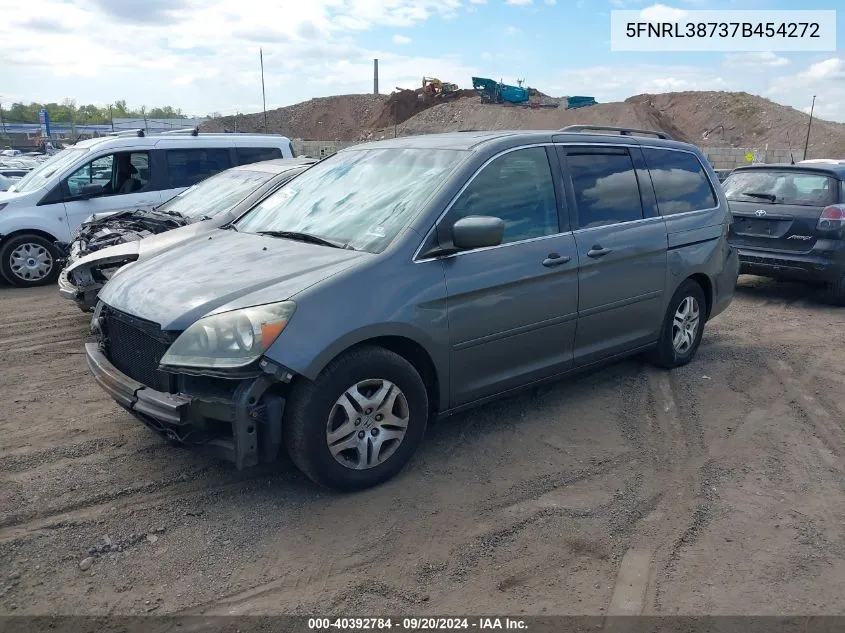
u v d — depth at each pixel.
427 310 3.90
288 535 3.50
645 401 5.34
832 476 4.22
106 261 6.12
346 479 3.77
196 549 3.38
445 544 3.45
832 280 8.44
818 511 3.82
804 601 3.07
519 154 4.59
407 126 62.34
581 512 3.76
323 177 5.00
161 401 3.51
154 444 4.47
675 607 3.02
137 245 6.16
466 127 59.78
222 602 3.02
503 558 3.35
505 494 3.93
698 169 6.16
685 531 3.60
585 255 4.78
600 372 5.96
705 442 4.66
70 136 52.25
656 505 3.85
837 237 8.33
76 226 10.02
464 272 4.08
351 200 4.51
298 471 4.12
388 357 3.78
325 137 73.50
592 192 5.01
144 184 10.36
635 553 3.41
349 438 3.75
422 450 4.44
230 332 3.43
